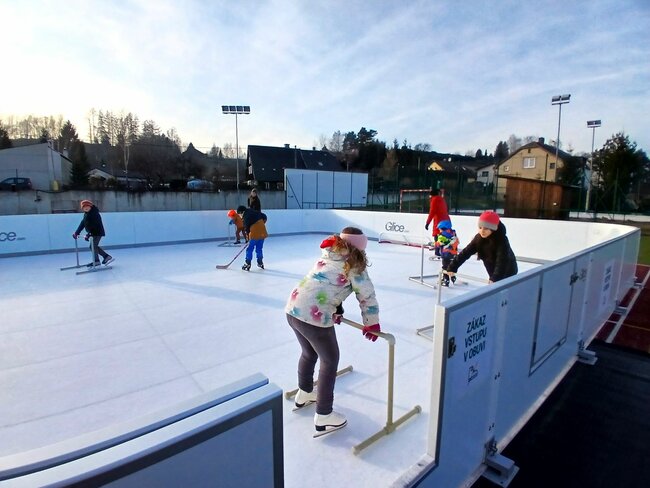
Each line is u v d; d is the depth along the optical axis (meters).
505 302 1.82
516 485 1.80
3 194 17.70
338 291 1.99
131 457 0.67
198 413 0.80
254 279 6.02
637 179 20.08
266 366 3.00
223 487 0.83
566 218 16.92
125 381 2.76
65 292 5.21
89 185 23.97
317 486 1.74
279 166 31.56
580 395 2.62
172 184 25.38
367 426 2.21
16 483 0.60
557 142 18.83
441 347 1.41
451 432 1.58
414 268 6.96
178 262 7.50
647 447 2.09
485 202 17.95
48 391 2.62
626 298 4.94
